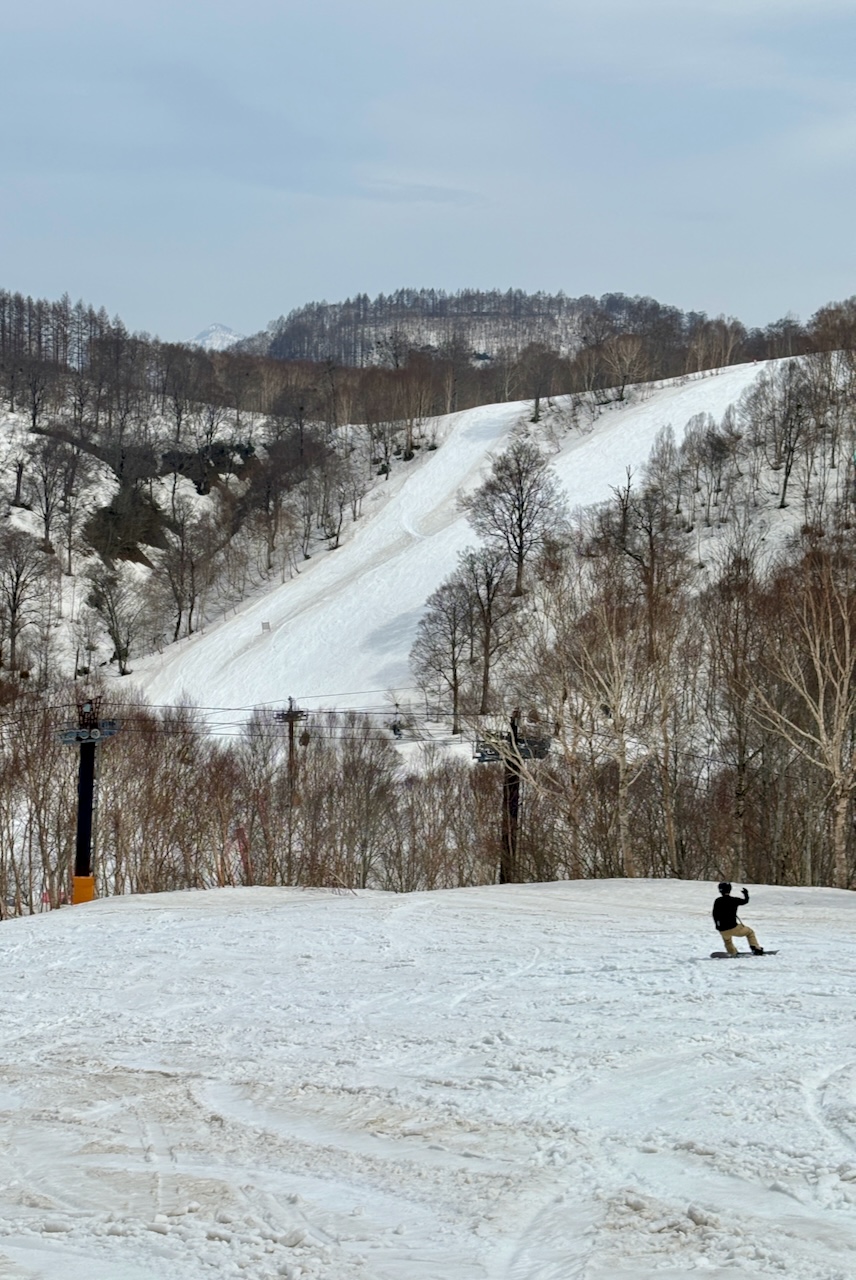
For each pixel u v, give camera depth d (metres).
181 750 66.25
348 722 80.94
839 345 165.50
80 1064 16.83
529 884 40.47
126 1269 8.73
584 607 55.03
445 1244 9.05
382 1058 15.80
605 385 190.75
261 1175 11.17
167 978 24.20
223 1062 16.31
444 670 95.06
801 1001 17.19
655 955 23.22
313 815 59.16
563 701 47.03
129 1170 11.53
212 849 60.31
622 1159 10.88
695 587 76.75
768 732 47.56
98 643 119.25
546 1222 9.41
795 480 128.38
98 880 59.19
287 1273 8.55
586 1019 17.19
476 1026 17.39
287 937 29.41
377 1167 11.18
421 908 34.38
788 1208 9.27
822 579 46.25
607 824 47.94
